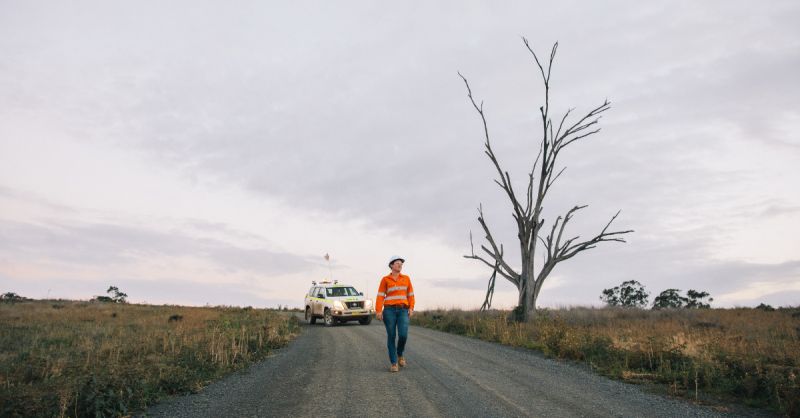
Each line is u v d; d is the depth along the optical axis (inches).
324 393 272.4
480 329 705.6
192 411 244.4
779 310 1101.7
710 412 249.0
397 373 335.0
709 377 311.1
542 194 962.1
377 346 497.4
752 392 281.6
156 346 481.4
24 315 956.0
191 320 818.2
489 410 234.4
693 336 493.0
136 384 278.1
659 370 351.3
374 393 270.2
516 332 608.4
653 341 417.1
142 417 234.8
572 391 287.7
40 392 264.7
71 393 248.7
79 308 1221.1
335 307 838.5
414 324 909.2
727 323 767.1
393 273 351.3
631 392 291.7
